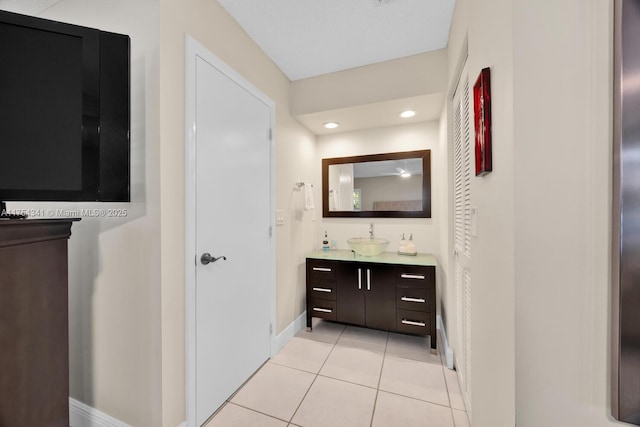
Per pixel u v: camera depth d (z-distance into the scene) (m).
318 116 2.43
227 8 1.58
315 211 2.95
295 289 2.48
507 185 0.75
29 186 0.94
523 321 0.69
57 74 0.99
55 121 0.98
